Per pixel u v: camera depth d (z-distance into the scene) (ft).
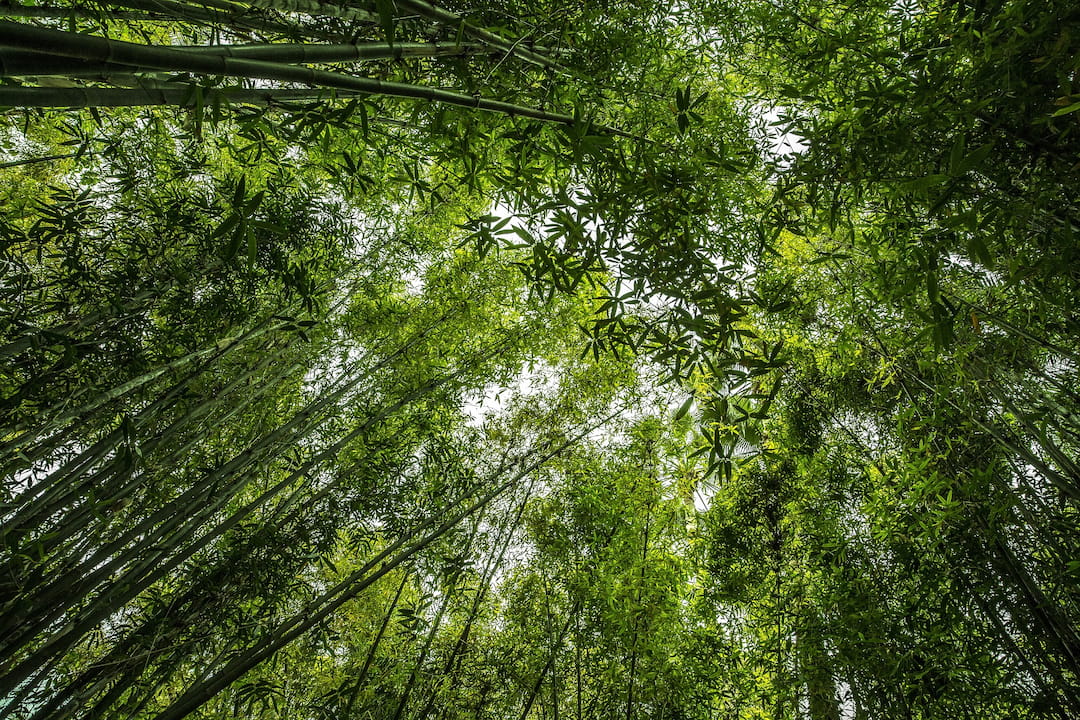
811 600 14.92
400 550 15.64
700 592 16.75
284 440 13.83
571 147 6.88
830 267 12.77
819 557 14.85
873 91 6.57
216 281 11.35
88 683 9.85
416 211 16.61
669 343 7.00
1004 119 5.96
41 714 9.36
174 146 12.56
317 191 13.28
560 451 17.56
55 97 4.94
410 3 6.30
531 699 14.26
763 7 10.70
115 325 9.99
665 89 10.76
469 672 15.10
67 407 9.56
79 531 10.62
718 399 6.75
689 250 6.89
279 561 11.82
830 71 8.26
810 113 11.04
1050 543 10.94
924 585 12.35
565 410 18.92
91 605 9.78
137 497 11.20
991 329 10.42
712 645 15.58
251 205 4.85
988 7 5.61
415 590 18.40
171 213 10.61
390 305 17.12
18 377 9.23
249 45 5.13
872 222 10.16
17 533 9.00
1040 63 5.43
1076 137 5.82
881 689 12.97
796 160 7.86
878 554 14.17
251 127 6.79
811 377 17.02
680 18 11.70
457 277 16.99
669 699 14.19
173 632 10.39
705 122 9.31
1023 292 8.79
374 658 16.05
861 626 12.82
